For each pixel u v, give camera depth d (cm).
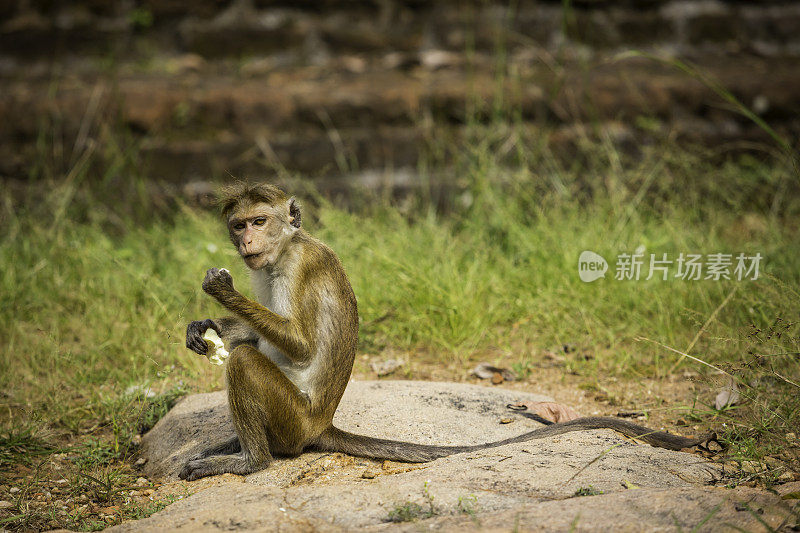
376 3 1641
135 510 600
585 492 543
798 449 639
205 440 700
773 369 747
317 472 627
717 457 636
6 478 683
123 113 1420
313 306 640
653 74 1530
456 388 787
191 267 1088
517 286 1042
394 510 517
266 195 641
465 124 1461
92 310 1009
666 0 1662
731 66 1575
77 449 737
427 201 1366
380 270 1061
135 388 831
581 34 1631
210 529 503
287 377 637
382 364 920
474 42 1616
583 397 823
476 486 557
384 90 1472
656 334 912
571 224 1156
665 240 1072
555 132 1437
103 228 1312
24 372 906
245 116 1450
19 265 1112
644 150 1316
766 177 1285
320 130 1462
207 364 890
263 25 1619
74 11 1600
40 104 1414
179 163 1403
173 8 1608
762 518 479
